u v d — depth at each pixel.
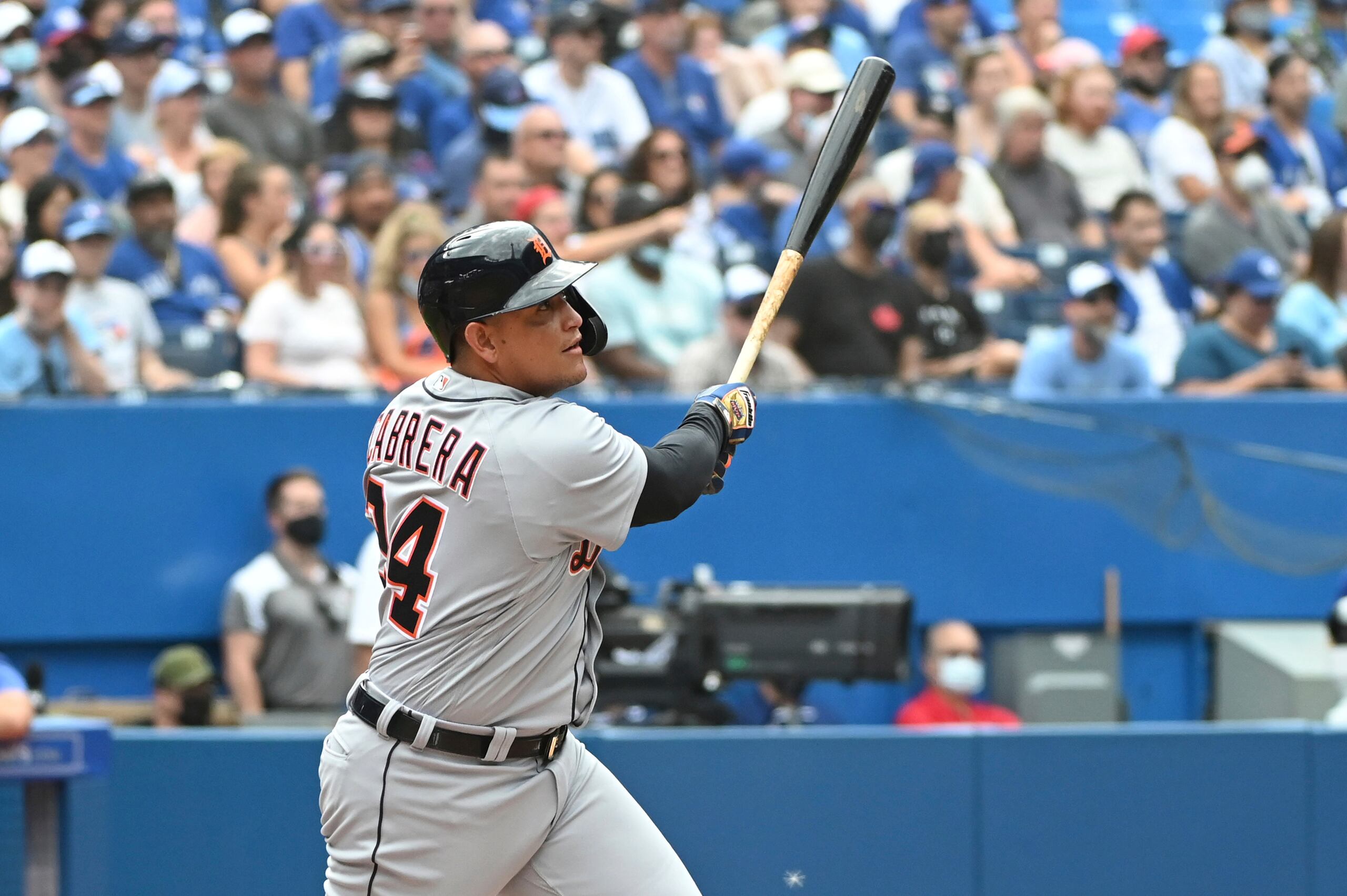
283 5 38.41
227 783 18.28
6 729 15.96
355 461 23.97
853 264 26.22
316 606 22.72
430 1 35.44
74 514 23.42
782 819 18.69
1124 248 30.08
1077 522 25.39
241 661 22.64
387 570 11.44
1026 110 32.03
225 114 32.16
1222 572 25.64
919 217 27.14
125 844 18.16
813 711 23.70
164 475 23.62
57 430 23.36
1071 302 26.22
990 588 25.27
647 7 35.94
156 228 27.06
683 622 20.27
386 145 32.12
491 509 10.98
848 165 12.91
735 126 37.41
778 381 25.19
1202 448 25.53
